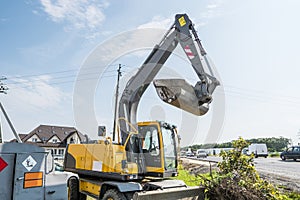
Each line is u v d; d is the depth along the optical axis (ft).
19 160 17.40
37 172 18.22
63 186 19.70
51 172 19.54
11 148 17.26
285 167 61.46
